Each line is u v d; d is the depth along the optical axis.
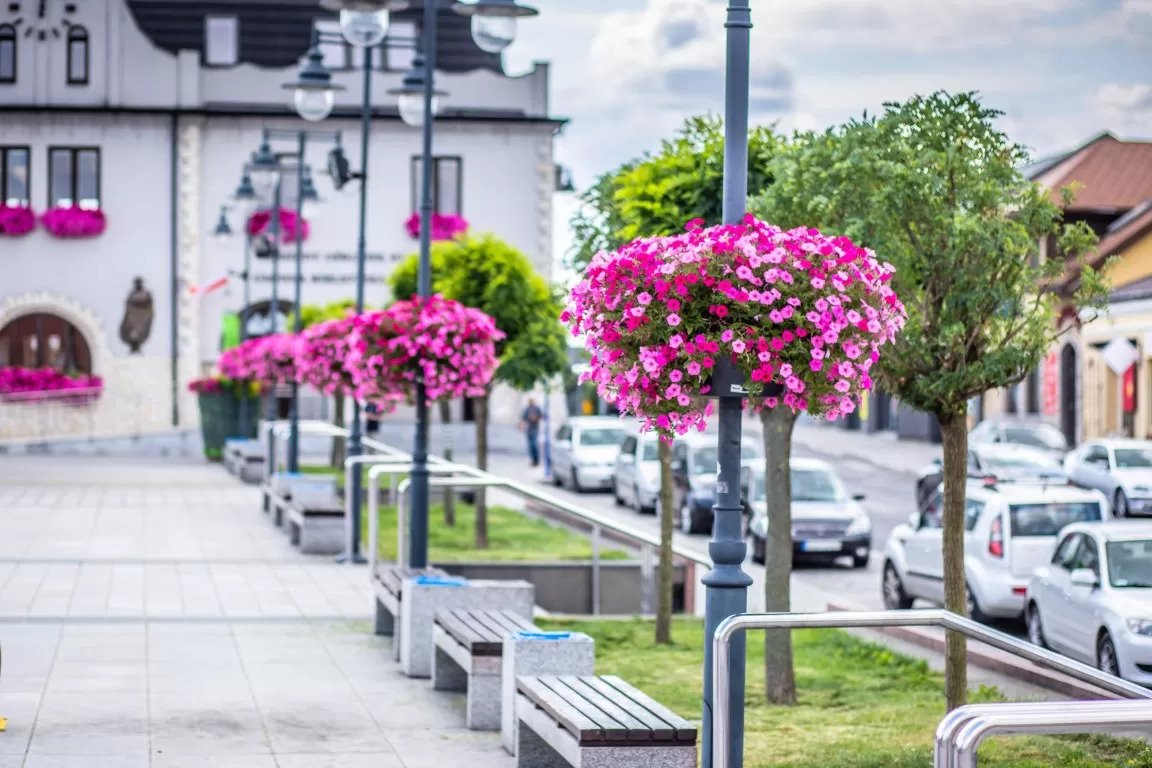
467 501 35.44
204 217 58.62
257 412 50.12
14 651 14.51
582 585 21.56
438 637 12.83
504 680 10.97
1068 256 11.38
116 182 58.03
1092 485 35.84
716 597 8.34
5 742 10.72
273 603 18.09
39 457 52.47
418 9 60.28
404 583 13.85
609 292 8.17
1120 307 50.28
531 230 59.50
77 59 58.03
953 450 11.03
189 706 12.14
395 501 30.88
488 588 13.66
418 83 21.33
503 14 16.44
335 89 23.81
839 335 8.14
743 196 8.67
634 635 16.83
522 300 26.66
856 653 16.50
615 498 39.00
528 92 59.34
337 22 60.56
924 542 20.48
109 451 55.62
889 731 12.12
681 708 12.88
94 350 58.12
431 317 17.58
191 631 15.91
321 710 12.14
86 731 11.13
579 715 8.87
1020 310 10.80
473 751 10.84
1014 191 10.84
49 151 57.88
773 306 8.11
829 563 27.91
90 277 58.09
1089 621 15.54
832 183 11.13
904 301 10.74
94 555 22.67
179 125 58.12
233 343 57.34
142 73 58.06
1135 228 50.31
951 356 10.79
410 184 59.06
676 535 32.41
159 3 60.56
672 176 14.17
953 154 10.61
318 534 23.48
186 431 56.25
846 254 8.16
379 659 14.52
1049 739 11.54
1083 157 52.62
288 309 58.81
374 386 17.94
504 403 58.62
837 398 8.29
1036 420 57.28
